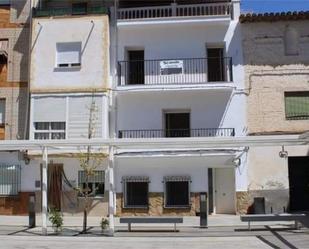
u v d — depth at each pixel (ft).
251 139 50.55
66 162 74.02
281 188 70.69
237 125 72.49
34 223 60.85
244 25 73.87
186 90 72.38
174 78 74.23
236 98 72.79
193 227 58.65
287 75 72.38
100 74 73.41
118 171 72.95
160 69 74.59
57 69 74.28
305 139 49.85
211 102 73.51
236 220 63.87
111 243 47.09
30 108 74.18
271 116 71.97
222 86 71.87
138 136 74.08
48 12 75.97
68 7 78.54
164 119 74.90
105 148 71.00
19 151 74.43
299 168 72.33
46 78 74.23
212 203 71.82
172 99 74.28
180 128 75.25
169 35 75.46
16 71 77.51
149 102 74.59
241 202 70.69
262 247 43.37
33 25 75.51
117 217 70.54
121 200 72.33
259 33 73.41
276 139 50.31
